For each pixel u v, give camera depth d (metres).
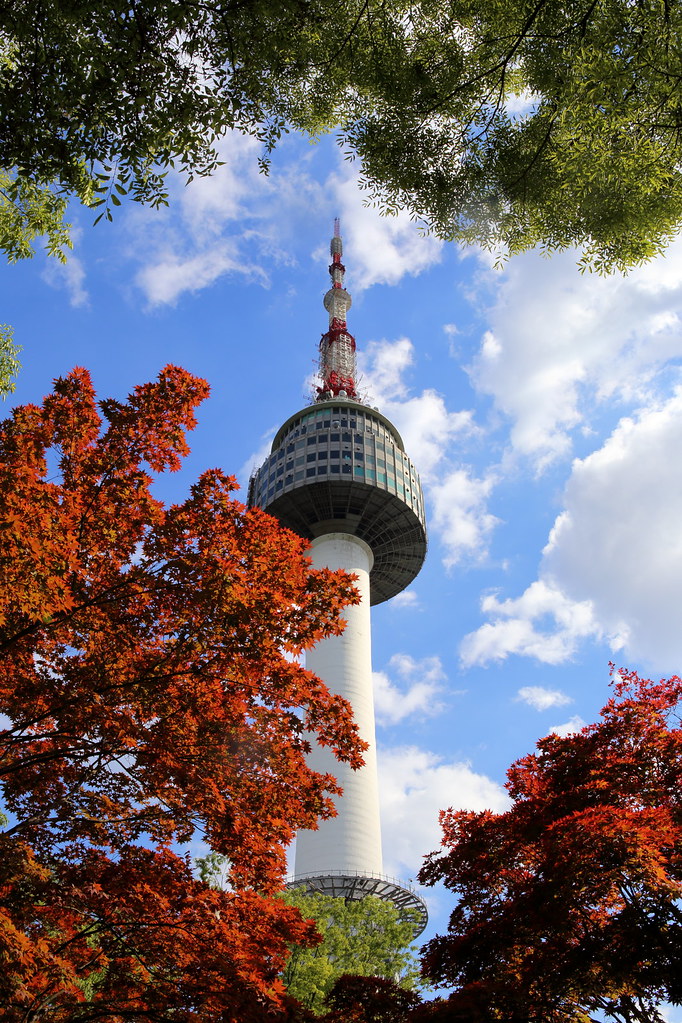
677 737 19.09
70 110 12.01
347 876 63.00
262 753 15.61
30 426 17.17
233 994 13.98
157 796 15.09
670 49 12.38
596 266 16.00
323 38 13.87
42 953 13.06
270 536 16.72
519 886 18.17
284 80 14.13
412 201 15.82
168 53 12.17
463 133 14.99
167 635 16.02
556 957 15.99
